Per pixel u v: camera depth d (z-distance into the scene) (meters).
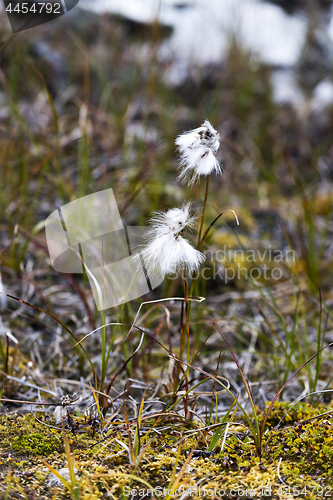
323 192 3.99
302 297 2.75
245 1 6.12
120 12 5.49
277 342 2.40
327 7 7.00
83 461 1.45
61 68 4.86
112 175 3.30
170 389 1.79
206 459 1.47
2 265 2.74
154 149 3.62
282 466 1.43
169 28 5.80
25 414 1.71
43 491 1.32
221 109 4.63
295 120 4.94
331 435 1.52
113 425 1.62
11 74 4.06
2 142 3.41
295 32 6.27
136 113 4.35
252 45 5.31
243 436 1.60
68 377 2.07
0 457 1.45
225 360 2.30
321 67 6.02
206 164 1.40
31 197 3.33
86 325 2.39
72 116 4.09
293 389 2.05
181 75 4.99
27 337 2.32
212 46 5.47
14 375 1.90
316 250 3.27
